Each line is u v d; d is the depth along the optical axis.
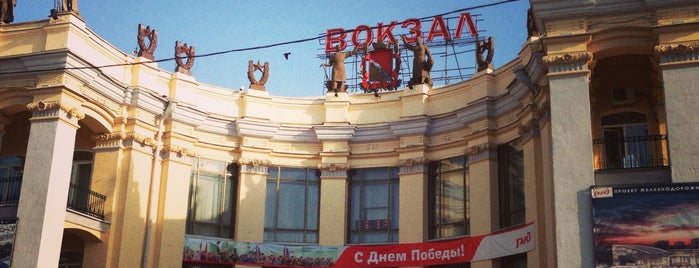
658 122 26.47
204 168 33.53
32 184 27.02
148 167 31.39
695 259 20.41
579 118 22.62
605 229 21.27
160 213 31.33
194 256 31.89
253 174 33.94
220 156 33.88
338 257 33.00
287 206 34.25
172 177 31.91
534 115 27.64
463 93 32.78
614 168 24.53
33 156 27.38
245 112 34.53
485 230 30.19
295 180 34.59
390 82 36.53
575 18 23.48
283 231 33.91
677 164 21.27
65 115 27.97
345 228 33.50
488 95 31.34
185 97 33.31
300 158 34.69
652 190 21.23
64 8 29.12
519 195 29.69
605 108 27.36
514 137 30.17
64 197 27.44
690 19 22.30
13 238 26.45
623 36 23.28
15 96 28.83
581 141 22.38
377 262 32.44
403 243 32.34
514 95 29.62
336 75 35.44
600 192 21.62
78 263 30.58
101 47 30.31
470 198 31.14
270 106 35.03
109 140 30.73
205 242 32.28
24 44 29.22
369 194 34.09
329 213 33.66
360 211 33.94
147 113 31.62
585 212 21.69
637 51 23.52
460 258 30.66
